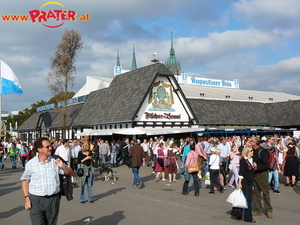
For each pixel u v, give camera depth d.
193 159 11.56
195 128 31.05
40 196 5.39
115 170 20.72
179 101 33.59
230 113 39.72
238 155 12.98
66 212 9.15
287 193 11.97
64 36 43.31
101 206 9.88
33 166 5.46
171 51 144.88
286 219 8.17
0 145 24.62
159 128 30.77
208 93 49.62
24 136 58.28
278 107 44.19
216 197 11.24
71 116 42.84
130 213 8.84
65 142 13.11
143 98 29.55
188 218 8.21
